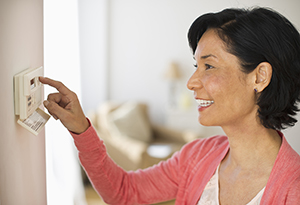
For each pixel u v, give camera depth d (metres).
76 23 1.74
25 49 0.81
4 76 0.67
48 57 1.46
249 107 0.98
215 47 0.96
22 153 0.82
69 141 2.01
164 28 5.23
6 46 0.68
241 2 4.25
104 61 5.27
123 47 5.34
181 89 5.26
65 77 1.69
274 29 0.92
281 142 1.01
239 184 1.03
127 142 3.64
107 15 5.25
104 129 4.07
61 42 1.61
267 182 0.94
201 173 1.15
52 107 0.95
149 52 5.31
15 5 0.74
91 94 5.28
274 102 0.95
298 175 0.90
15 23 0.73
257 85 0.95
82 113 1.03
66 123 1.01
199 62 1.01
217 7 5.01
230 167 1.08
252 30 0.92
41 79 0.88
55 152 1.88
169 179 1.26
